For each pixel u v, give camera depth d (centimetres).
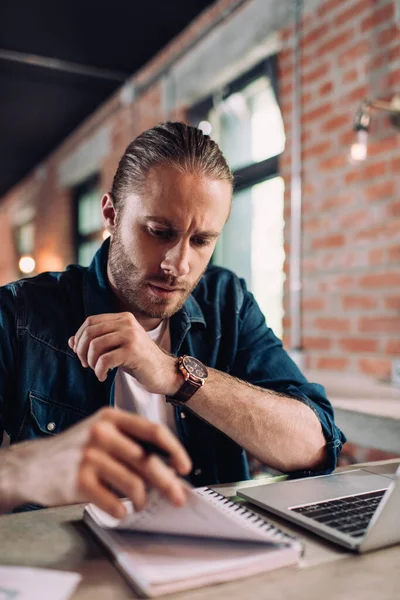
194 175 98
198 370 101
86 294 117
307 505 75
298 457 103
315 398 114
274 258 303
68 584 53
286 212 257
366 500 77
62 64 383
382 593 54
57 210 609
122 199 106
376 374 206
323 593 53
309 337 242
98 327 93
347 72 222
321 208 235
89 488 53
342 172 224
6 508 61
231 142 348
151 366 95
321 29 236
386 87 204
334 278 228
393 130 199
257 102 322
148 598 52
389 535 64
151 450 55
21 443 66
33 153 617
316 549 64
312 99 242
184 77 353
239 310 133
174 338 123
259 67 299
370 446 131
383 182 204
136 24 334
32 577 54
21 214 747
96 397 113
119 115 439
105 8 312
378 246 206
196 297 132
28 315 113
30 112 480
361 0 215
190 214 98
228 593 53
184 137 101
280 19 262
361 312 214
